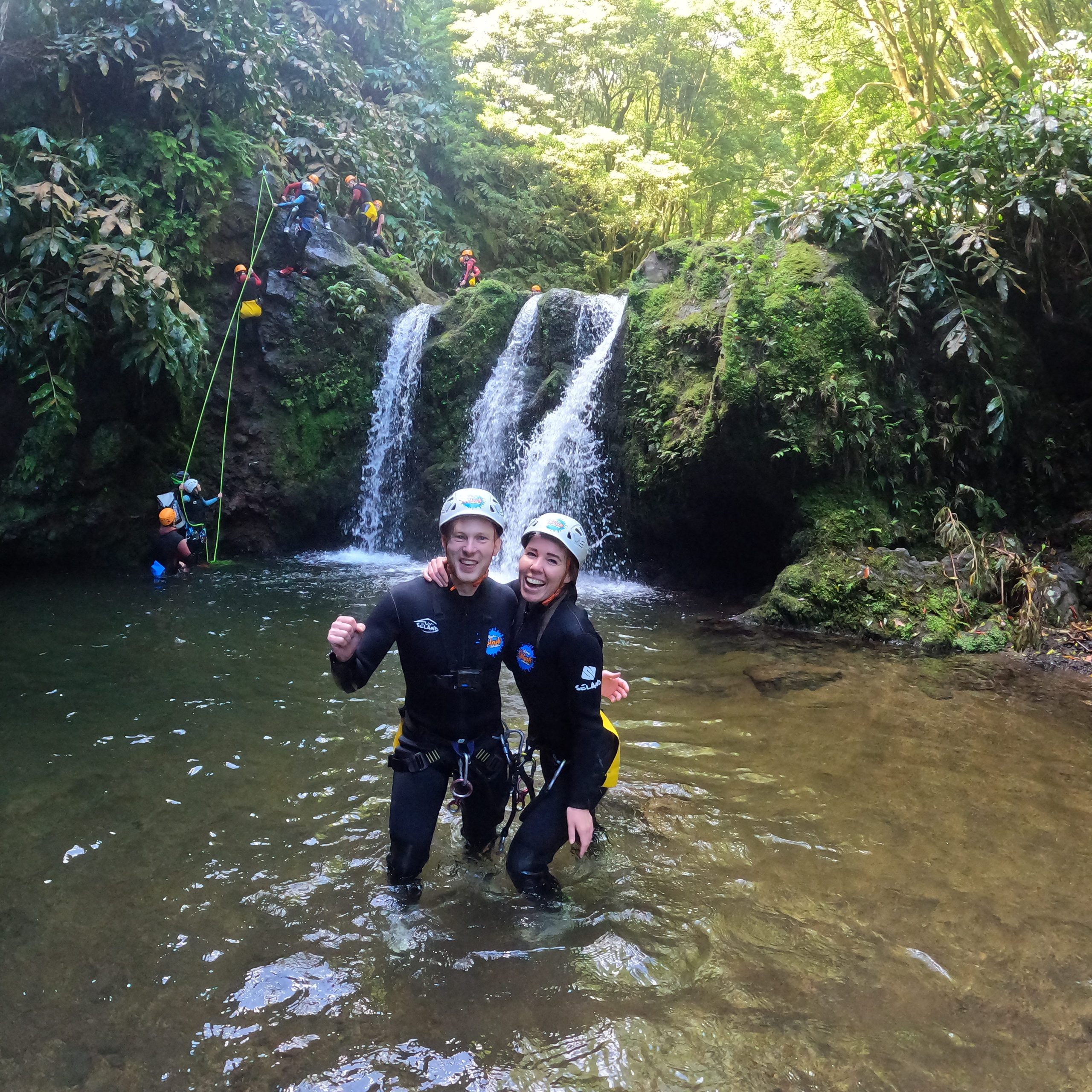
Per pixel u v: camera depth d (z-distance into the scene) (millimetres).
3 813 3375
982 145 7762
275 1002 2275
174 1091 1957
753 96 21922
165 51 10102
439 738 2781
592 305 10000
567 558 2684
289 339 10375
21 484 8383
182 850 3105
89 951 2486
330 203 12766
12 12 9242
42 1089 1953
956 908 2791
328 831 3266
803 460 7086
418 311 10898
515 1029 2180
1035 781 3814
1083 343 7562
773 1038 2154
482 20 19406
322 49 14688
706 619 6922
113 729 4285
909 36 15805
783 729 4422
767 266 7781
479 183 18578
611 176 19438
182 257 9852
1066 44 9484
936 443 7262
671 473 8016
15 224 8023
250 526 10094
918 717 4617
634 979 2391
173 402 9352
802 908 2781
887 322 7359
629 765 3932
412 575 8734
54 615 6594
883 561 6684
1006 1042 2152
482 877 2906
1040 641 5902
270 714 4547
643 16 20781
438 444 10344
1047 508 7332
